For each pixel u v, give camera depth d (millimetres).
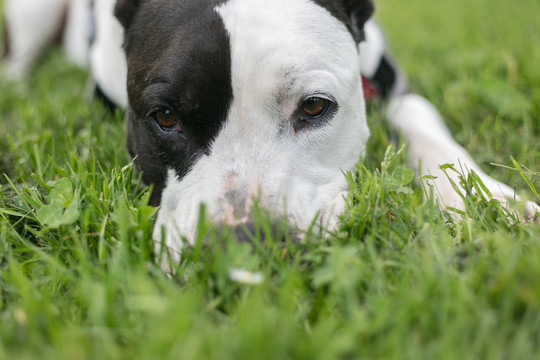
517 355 435
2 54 1116
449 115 766
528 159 629
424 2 1407
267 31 562
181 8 576
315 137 573
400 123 714
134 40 609
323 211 559
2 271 501
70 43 1041
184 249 511
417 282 479
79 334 451
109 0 739
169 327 438
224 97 553
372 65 746
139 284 461
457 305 451
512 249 481
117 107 752
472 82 790
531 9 1177
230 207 529
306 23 576
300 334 455
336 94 579
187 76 552
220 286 478
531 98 741
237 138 558
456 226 523
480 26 1068
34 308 465
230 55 553
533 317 453
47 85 881
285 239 517
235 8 566
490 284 468
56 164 622
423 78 849
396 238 507
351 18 637
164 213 578
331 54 584
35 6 1015
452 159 623
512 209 550
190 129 562
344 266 479
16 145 667
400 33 1127
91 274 497
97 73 770
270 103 557
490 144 682
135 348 448
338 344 432
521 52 857
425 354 436
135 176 621
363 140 617
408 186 574
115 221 529
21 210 563
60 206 531
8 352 450
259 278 475
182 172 568
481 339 441
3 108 834
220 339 442
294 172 562
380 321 446
